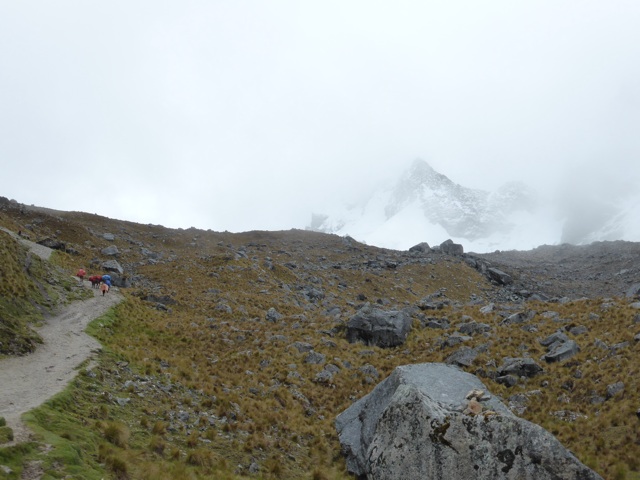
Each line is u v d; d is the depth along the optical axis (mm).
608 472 17906
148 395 22062
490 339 34812
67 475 11773
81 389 19438
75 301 39500
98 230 103938
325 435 23297
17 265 37375
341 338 41281
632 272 135250
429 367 21531
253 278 73438
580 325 33625
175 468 14953
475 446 15484
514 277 120250
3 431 12781
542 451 14859
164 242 105938
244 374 31078
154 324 39812
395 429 17047
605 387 24125
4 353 22516
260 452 19562
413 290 93438
